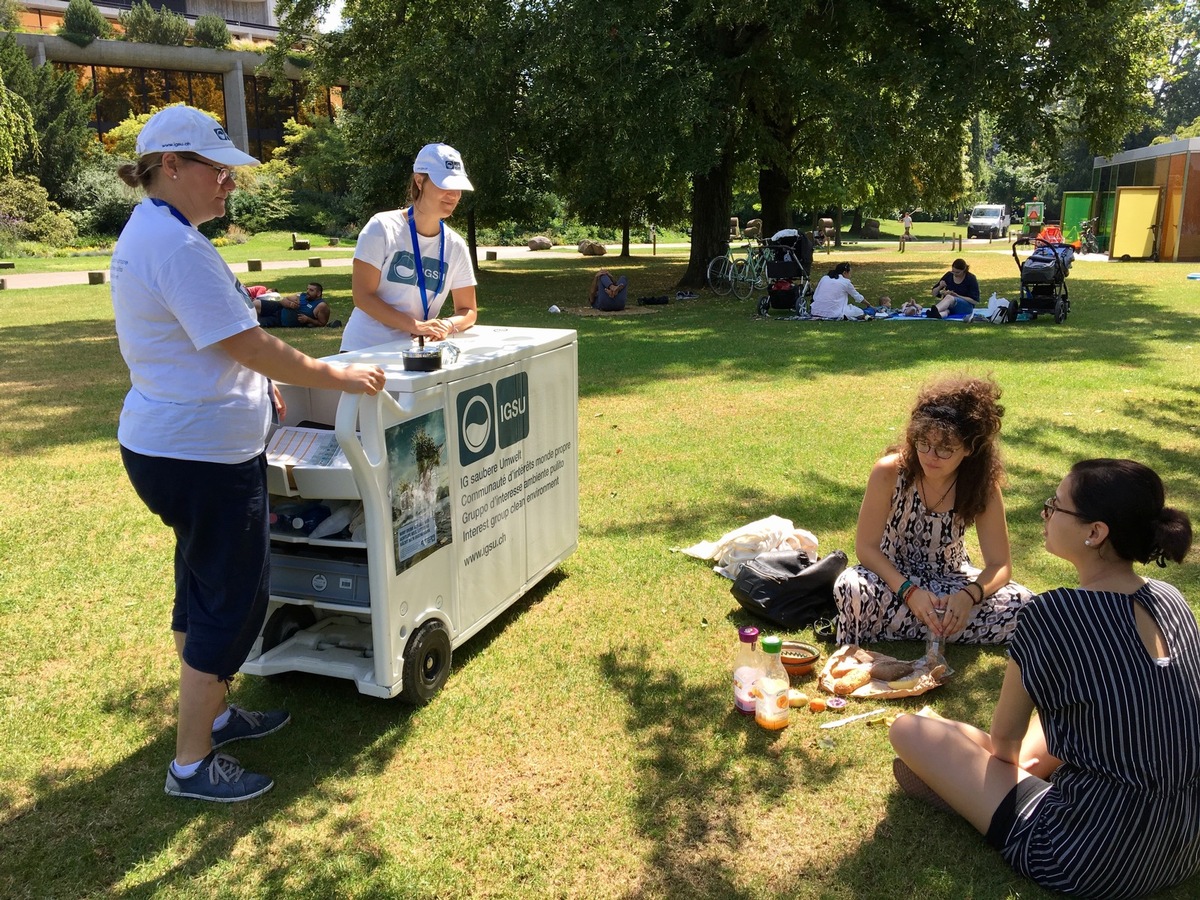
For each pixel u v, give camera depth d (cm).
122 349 265
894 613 378
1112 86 1853
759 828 273
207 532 268
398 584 319
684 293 1936
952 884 245
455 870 257
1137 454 640
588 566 477
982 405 349
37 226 3938
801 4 1555
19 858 262
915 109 1639
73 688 360
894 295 1841
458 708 341
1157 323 1312
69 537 524
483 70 1653
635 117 1578
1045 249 1351
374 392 292
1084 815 226
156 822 279
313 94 2419
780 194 2323
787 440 708
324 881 253
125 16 5703
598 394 900
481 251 4153
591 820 278
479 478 366
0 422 820
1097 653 220
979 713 332
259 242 4372
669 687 356
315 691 355
